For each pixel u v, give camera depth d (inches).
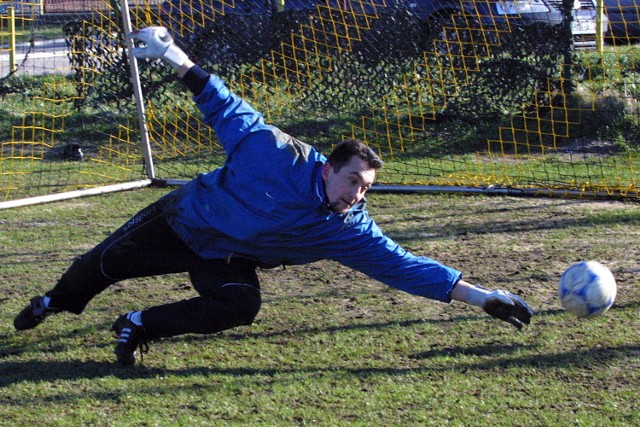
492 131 883.4
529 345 391.9
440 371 366.0
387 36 872.3
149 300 462.6
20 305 457.1
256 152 340.8
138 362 375.9
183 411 330.3
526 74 868.6
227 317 360.2
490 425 317.1
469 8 868.6
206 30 860.6
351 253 351.3
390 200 682.2
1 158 841.5
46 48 890.1
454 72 877.8
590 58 885.2
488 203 669.9
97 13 838.5
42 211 664.4
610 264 511.8
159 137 876.0
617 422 318.3
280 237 346.0
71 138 906.7
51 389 349.7
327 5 872.3
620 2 909.2
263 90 882.8
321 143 864.3
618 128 868.0
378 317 431.8
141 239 370.0
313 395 343.6
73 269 383.2
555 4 864.9
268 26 865.5
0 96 933.2
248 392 347.6
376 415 325.7
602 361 373.1
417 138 876.6
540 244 557.0
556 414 325.1
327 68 879.7
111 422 321.1
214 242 360.8
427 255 538.0
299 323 425.7
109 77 849.5
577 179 730.8
